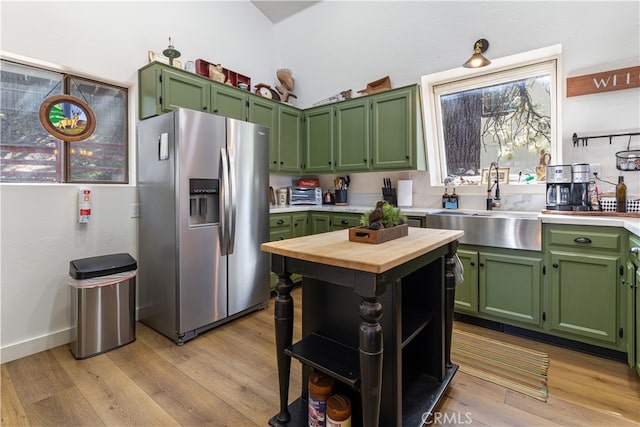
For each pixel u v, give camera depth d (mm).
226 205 2566
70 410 1613
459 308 2645
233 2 3812
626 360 2035
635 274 1839
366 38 3766
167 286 2414
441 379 1742
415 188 3586
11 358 2113
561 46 2654
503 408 1622
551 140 2957
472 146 3436
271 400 1702
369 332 1156
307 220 3791
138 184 2715
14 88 2266
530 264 2328
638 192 2391
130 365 2041
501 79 3150
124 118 2797
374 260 1133
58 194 2320
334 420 1309
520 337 2414
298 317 2807
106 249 2566
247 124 2770
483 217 2508
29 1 2254
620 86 2418
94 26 2566
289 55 4457
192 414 1592
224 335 2480
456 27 3162
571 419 1537
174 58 2979
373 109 3484
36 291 2230
